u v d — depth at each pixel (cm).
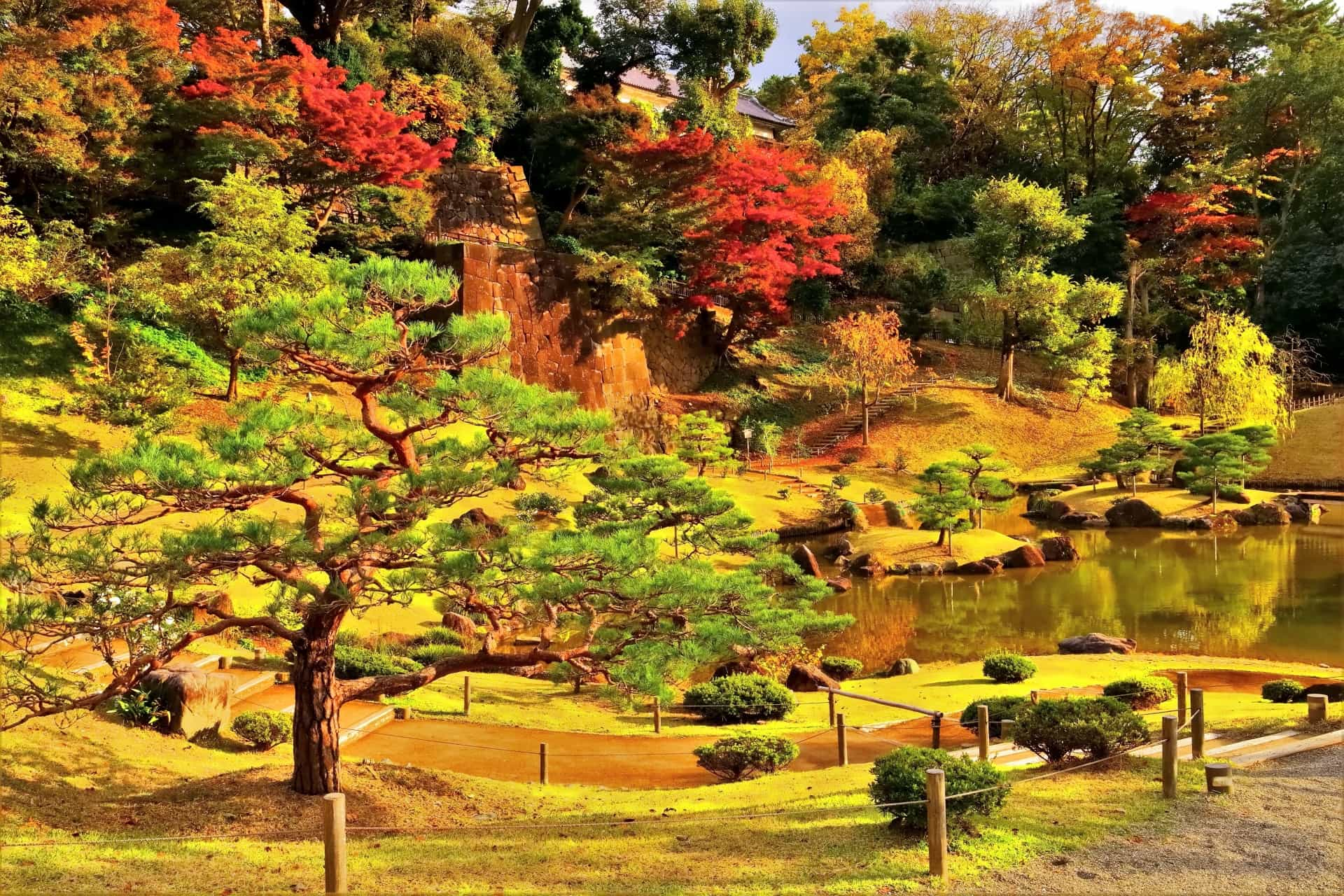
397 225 4359
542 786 1461
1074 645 2559
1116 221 6800
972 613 3086
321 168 3859
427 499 1210
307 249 3322
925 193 7025
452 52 4962
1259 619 2878
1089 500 4803
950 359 6531
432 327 1268
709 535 2308
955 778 1059
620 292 4941
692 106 5669
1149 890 902
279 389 3419
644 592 1265
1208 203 6312
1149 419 4875
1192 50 7431
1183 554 3928
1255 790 1204
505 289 4500
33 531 1092
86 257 3300
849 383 5722
